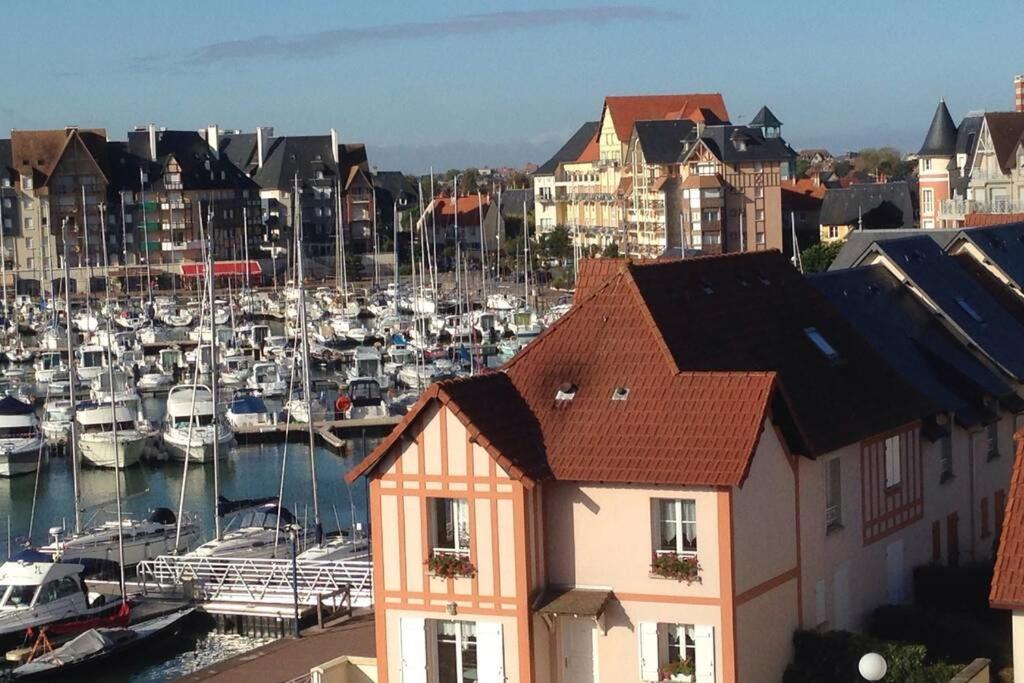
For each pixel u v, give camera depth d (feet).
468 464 172.86
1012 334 266.77
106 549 303.68
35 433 446.60
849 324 225.35
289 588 258.16
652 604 172.24
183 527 320.70
